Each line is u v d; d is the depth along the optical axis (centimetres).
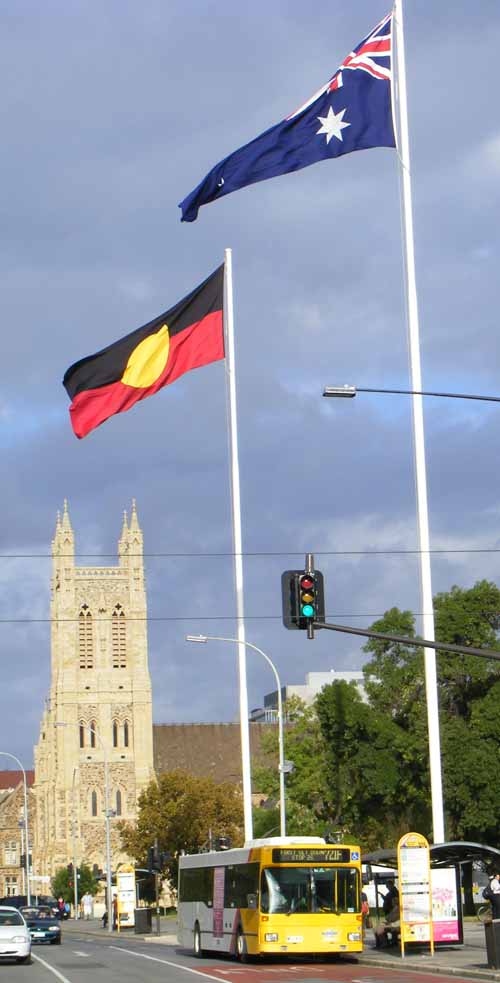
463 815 9556
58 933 8806
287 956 6259
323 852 5762
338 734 10088
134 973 5331
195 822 15788
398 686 10212
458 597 10069
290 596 4441
